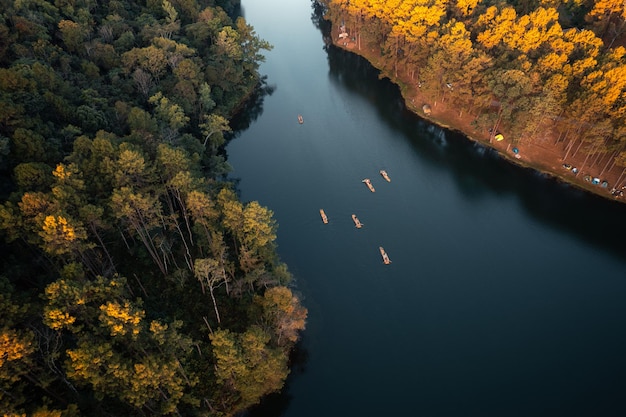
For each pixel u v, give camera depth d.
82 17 181.25
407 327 122.12
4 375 69.88
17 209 94.25
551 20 185.38
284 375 97.25
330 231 150.25
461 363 114.25
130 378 76.62
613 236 144.88
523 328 121.56
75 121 134.38
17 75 125.75
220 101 193.25
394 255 141.62
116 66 169.88
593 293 129.75
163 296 113.56
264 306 104.44
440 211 156.62
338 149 186.00
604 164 157.00
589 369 112.62
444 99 196.00
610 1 186.75
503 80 159.00
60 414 68.62
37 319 84.25
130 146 117.19
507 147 173.62
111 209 109.75
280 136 194.88
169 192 131.38
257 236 110.50
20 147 110.75
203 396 96.31
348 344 118.44
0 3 159.75
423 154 181.12
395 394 108.06
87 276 105.12
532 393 108.06
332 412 104.62
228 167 157.12
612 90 139.75
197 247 127.06
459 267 137.62
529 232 147.88
